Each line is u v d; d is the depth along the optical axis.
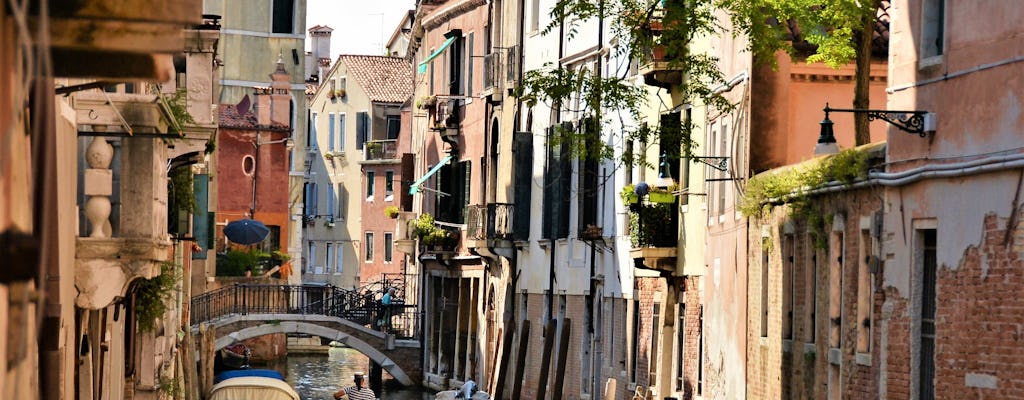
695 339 33.62
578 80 30.23
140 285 28.39
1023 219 17.56
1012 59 17.91
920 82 20.11
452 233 56.22
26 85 6.47
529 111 48.09
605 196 40.72
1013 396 17.70
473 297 55.34
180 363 39.81
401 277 90.25
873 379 21.64
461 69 56.09
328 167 98.62
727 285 30.38
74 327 18.52
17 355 6.83
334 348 84.88
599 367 41.38
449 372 58.06
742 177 29.19
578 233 42.38
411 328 64.19
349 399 45.62
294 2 78.44
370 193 93.69
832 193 23.66
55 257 13.84
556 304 45.25
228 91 76.56
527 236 48.16
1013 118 17.84
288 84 75.88
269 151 75.19
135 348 29.83
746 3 25.91
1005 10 18.11
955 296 19.02
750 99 28.64
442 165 57.28
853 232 22.64
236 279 67.00
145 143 20.03
